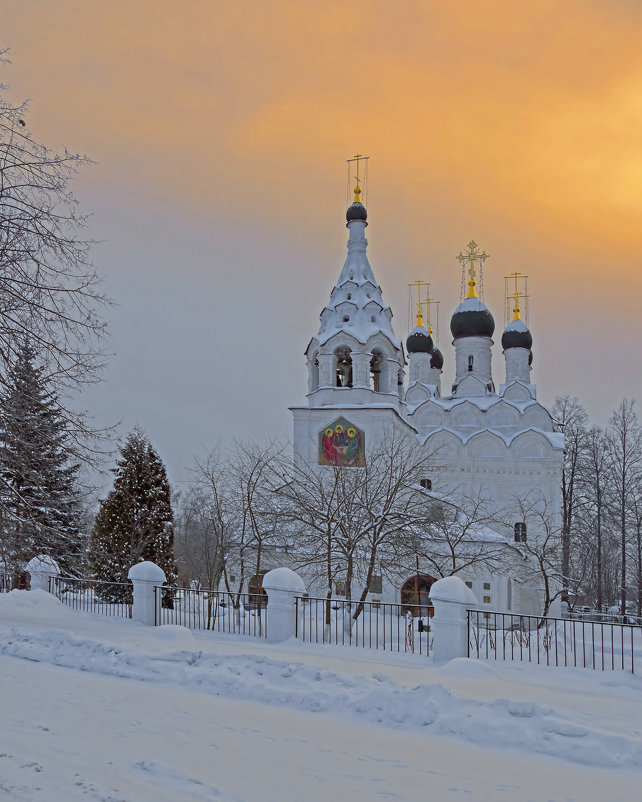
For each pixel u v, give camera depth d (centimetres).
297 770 697
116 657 1156
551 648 1644
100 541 2616
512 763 733
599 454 4781
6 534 1675
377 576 2738
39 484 1714
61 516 2427
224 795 625
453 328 5356
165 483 2739
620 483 4638
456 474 4431
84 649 1217
